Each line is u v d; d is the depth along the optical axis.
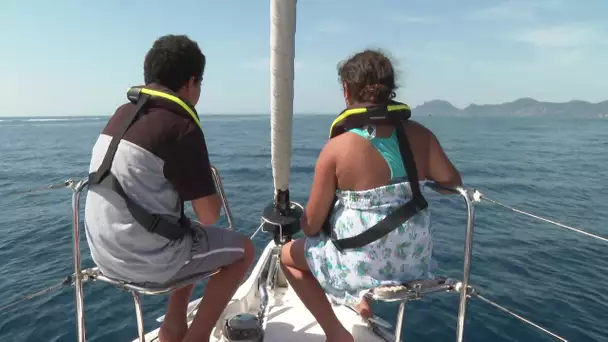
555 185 12.93
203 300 1.82
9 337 4.10
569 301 4.57
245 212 8.79
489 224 7.61
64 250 6.59
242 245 1.82
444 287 1.55
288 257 1.91
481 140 35.97
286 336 2.23
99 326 4.22
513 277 5.19
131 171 1.44
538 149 27.19
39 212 8.92
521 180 13.93
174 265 1.55
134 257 1.48
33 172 15.96
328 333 1.89
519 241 6.63
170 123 1.47
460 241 6.52
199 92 1.71
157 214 1.49
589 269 5.52
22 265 5.99
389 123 1.50
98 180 1.46
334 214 1.66
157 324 4.24
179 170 1.49
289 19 1.64
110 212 1.45
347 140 1.52
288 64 1.75
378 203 1.53
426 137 1.60
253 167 16.86
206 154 1.55
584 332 3.95
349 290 1.62
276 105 1.87
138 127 1.46
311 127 63.22
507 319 4.11
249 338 2.11
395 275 1.57
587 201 10.42
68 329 4.21
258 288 2.68
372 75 1.50
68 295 4.96
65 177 14.75
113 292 4.92
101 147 1.51
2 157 21.50
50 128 64.31
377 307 4.22
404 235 1.52
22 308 4.64
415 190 1.51
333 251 1.65
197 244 1.66
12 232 7.51
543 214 8.84
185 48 1.58
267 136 40.22
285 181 2.27
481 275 5.22
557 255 6.02
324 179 1.58
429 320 4.00
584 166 18.06
